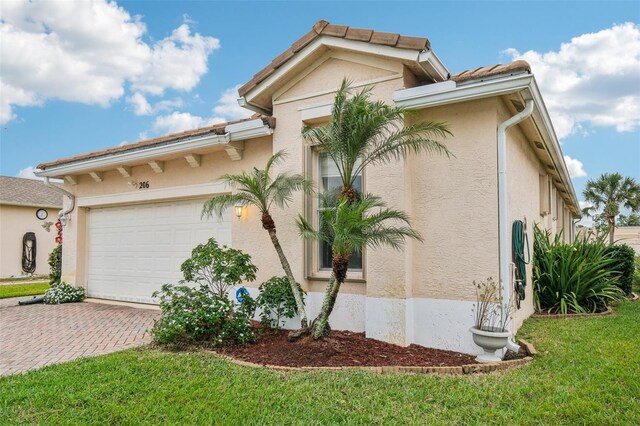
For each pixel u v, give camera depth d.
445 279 6.39
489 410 4.09
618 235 33.78
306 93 7.69
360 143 5.69
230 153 8.91
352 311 7.14
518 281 6.61
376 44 6.63
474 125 6.31
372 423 3.85
